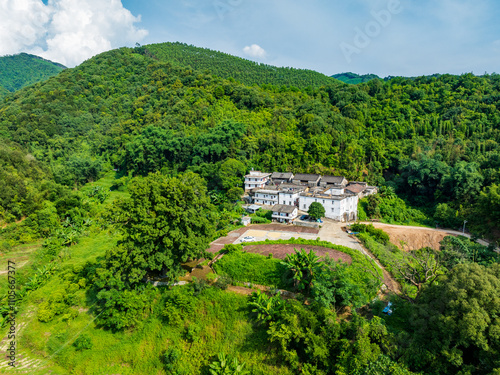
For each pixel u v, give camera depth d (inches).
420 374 1215.6
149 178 2085.4
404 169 4111.7
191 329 1657.2
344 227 2896.2
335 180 3860.7
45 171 4335.6
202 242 1988.2
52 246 2738.7
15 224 2992.1
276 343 1487.5
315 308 1528.1
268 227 2933.1
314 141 4375.0
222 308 1733.5
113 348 1685.5
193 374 1553.9
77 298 1985.7
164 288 1925.4
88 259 2583.7
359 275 1859.0
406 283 1907.0
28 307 2017.7
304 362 1413.6
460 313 1187.9
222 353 1529.3
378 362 1251.8
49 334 1790.1
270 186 3799.2
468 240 2763.3
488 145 4116.6
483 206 3009.4
